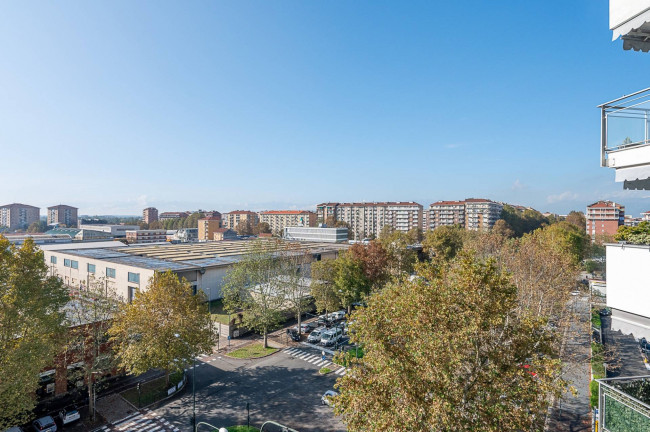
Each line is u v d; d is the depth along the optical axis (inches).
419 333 631.2
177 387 1299.2
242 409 1178.6
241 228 7278.5
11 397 884.0
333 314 2229.3
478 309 608.4
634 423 466.3
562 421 1050.7
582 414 1089.4
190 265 2423.7
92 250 3193.9
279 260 2172.7
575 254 2630.4
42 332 999.0
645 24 347.9
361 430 641.0
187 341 1224.2
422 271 735.1
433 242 3270.2
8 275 956.6
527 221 6309.1
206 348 1315.2
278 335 1957.4
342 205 7780.5
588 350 1503.4
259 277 1978.3
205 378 1417.3
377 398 621.9
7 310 920.3
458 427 560.1
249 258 2039.9
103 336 1315.2
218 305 2342.5
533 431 620.1
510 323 676.1
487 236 2881.4
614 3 373.4
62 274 2974.9
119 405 1210.6
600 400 514.3
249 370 1493.6
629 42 389.7
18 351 909.8
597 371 1245.1
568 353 1405.0
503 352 627.2
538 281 1631.4
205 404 1213.7
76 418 1107.9
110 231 7160.4
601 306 2005.4
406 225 7037.4
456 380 620.7
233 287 2018.9
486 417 576.1
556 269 1704.0
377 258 2289.6
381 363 647.8
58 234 5679.1
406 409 579.8
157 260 2637.8
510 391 604.7
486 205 6343.5
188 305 1311.5
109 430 1069.1
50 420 1048.2
